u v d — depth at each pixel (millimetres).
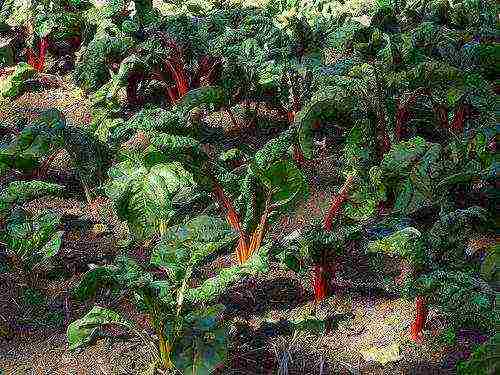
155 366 3518
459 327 3861
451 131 5484
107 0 8164
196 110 6379
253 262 3678
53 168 5699
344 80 5234
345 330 3885
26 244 4152
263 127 6324
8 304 4102
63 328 3924
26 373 3602
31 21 7844
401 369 3607
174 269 3389
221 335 3299
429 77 5109
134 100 6891
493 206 4703
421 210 4727
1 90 7211
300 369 3619
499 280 3781
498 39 7066
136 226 4402
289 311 4023
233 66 5992
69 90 7406
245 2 9305
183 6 8945
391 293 4160
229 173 4402
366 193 4281
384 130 5051
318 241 3832
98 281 3322
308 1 9312
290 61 5973
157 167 4379
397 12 7973
